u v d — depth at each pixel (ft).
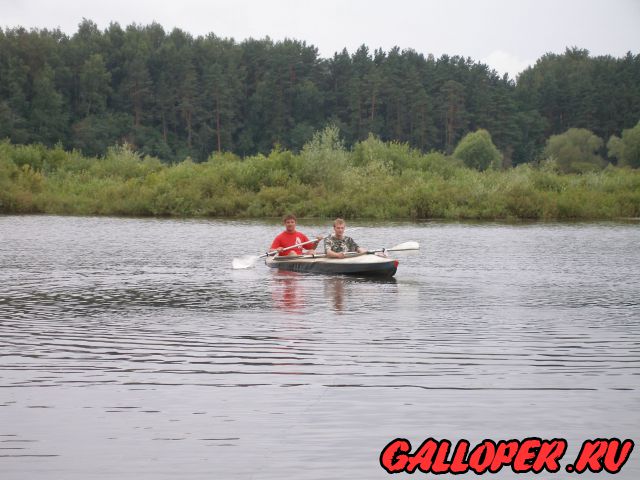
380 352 62.18
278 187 313.73
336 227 120.47
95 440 42.57
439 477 38.65
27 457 40.32
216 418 46.01
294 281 107.76
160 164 407.44
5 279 108.78
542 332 70.54
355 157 382.83
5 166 353.51
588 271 120.88
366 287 101.45
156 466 39.32
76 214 309.42
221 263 131.44
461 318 77.87
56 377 54.65
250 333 69.72
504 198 294.25
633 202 306.35
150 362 58.95
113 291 97.04
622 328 72.49
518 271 120.67
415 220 277.85
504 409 47.70
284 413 46.88
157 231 215.31
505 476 38.88
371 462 40.04
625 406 48.29
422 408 47.83
